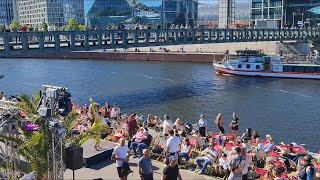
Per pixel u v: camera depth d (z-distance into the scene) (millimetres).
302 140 39875
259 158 21328
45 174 16031
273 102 59594
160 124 31266
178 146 18922
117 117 33406
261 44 125938
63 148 16188
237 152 14977
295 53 123000
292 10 160500
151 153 21359
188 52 129000
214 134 28922
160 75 92500
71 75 93562
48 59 139375
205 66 111125
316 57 87250
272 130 43750
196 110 54500
